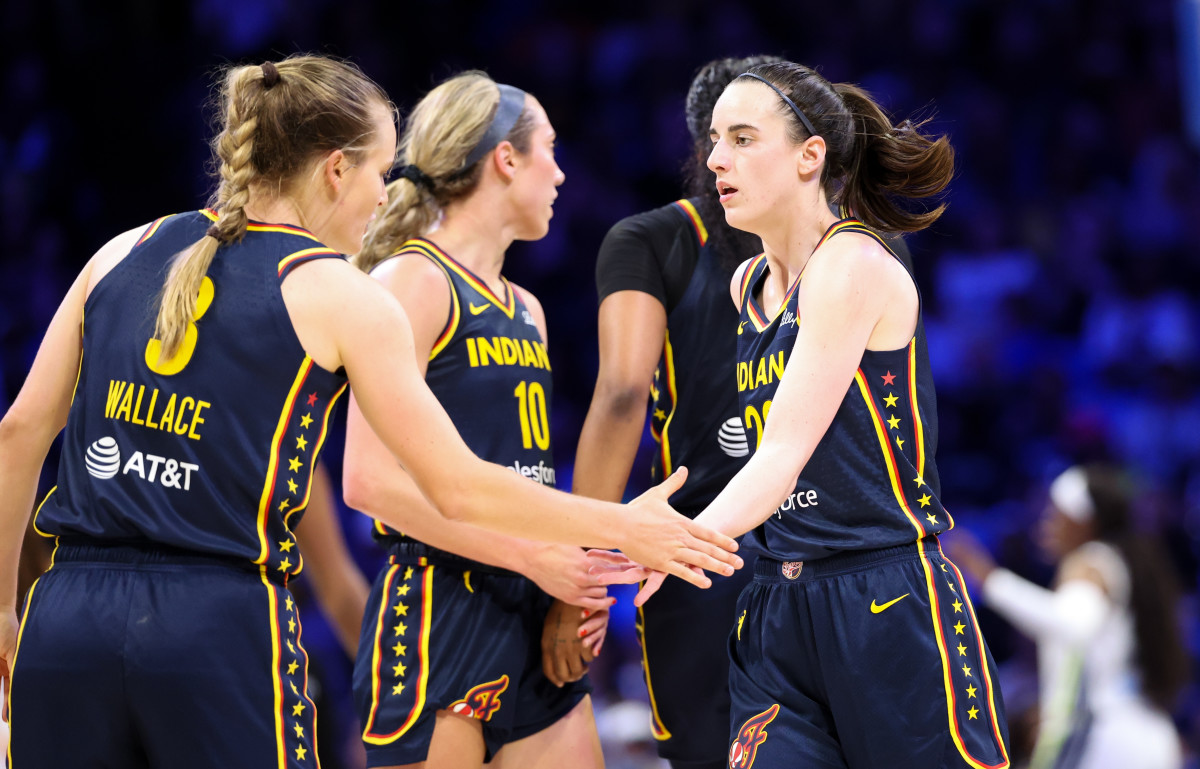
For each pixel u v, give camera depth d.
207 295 5.16
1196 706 14.88
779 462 5.54
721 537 5.41
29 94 21.91
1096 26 25.92
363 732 6.70
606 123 23.92
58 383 5.43
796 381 5.61
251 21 22.28
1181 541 18.75
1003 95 25.47
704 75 7.23
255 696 5.02
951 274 22.78
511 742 6.98
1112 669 10.88
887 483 5.75
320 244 5.31
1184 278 23.23
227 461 5.08
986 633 16.48
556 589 6.62
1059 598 11.10
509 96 7.17
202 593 4.99
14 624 5.61
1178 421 20.86
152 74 22.45
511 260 22.20
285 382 5.14
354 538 16.94
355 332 5.15
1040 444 20.39
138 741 5.02
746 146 5.93
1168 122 24.97
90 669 4.89
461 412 6.74
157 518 5.00
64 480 5.20
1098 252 23.31
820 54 25.12
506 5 25.06
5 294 20.06
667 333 7.30
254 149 5.37
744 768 5.78
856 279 5.64
